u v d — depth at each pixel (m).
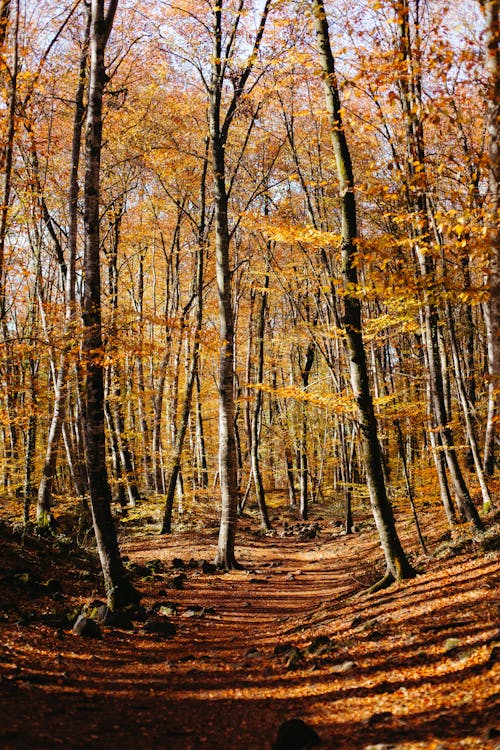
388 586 10.59
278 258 24.52
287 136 15.91
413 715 4.82
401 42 7.71
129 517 22.69
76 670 6.95
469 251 7.23
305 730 4.64
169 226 28.77
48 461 16.77
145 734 4.98
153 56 18.88
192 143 23.25
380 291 8.98
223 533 17.19
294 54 10.95
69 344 11.98
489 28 6.38
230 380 17.20
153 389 24.97
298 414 31.84
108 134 19.30
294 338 25.91
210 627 10.60
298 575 16.44
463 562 10.45
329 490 38.88
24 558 12.44
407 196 8.86
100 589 12.34
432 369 12.80
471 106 8.34
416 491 16.89
